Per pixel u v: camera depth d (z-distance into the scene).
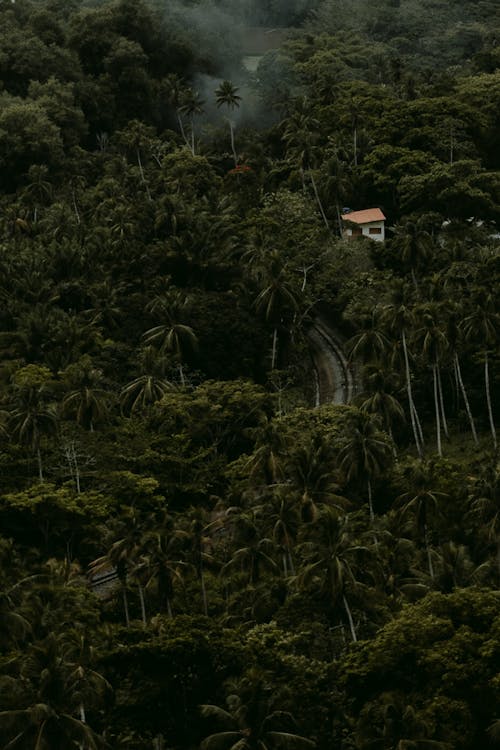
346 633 109.56
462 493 134.25
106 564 120.56
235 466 151.12
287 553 123.81
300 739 89.44
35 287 193.75
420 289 182.00
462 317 165.62
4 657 101.81
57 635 101.56
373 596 111.56
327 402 178.62
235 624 113.94
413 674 96.06
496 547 123.62
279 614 111.56
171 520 124.75
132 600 124.38
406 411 169.75
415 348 163.38
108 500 142.50
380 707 92.31
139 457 153.62
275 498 122.69
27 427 146.50
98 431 158.75
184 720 96.00
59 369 177.25
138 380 169.38
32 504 135.62
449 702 91.31
